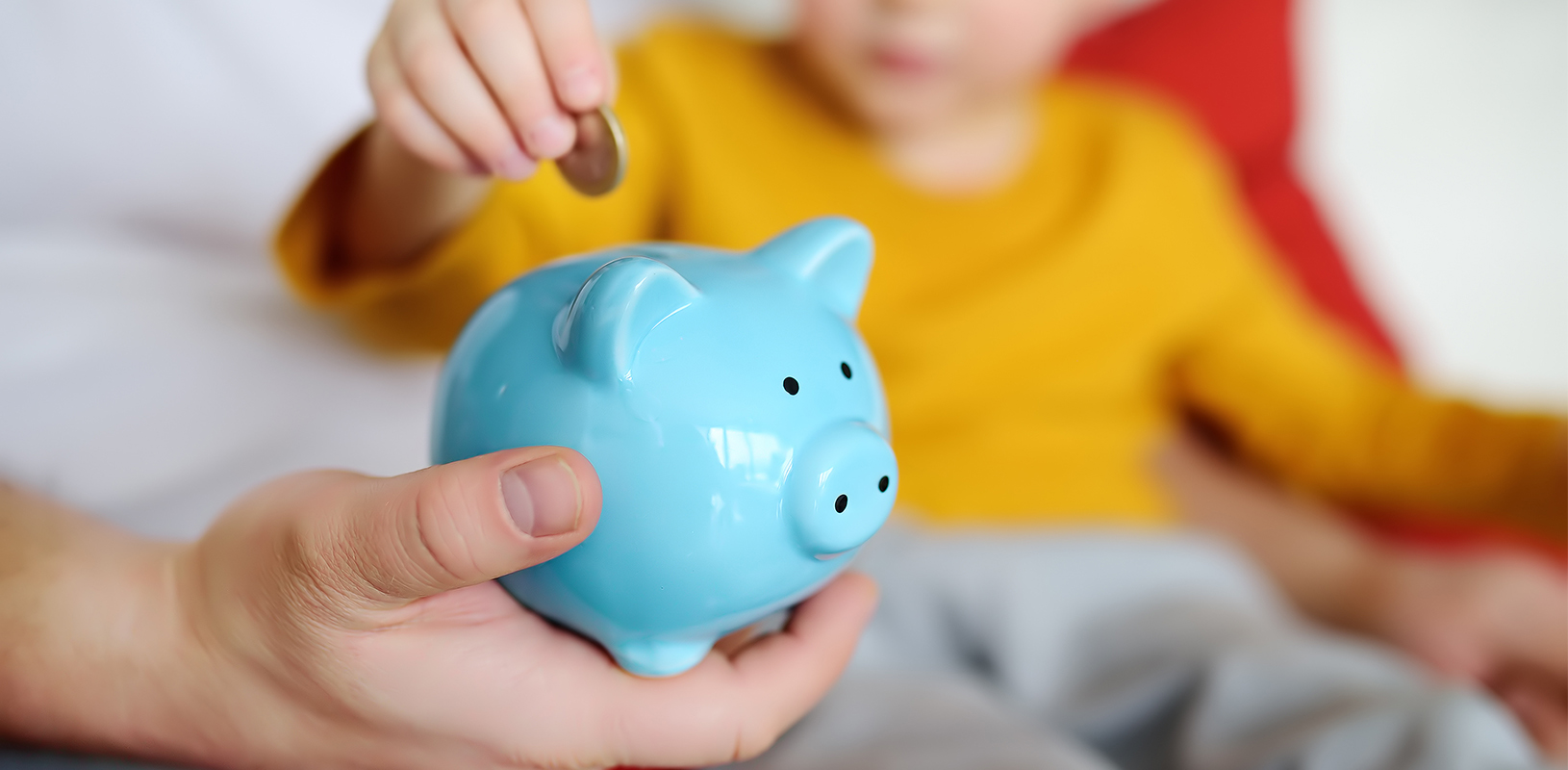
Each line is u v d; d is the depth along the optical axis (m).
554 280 0.37
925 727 0.53
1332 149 1.31
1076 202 0.98
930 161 0.95
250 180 0.80
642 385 0.33
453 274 0.64
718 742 0.38
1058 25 0.88
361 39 0.87
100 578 0.39
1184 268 1.00
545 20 0.41
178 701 0.38
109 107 0.74
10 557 0.40
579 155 0.42
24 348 0.64
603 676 0.37
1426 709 0.54
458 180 0.56
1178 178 1.04
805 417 0.34
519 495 0.29
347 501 0.31
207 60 0.78
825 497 0.33
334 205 0.60
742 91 0.91
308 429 0.65
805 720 0.54
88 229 0.77
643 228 0.85
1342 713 0.56
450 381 0.37
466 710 0.35
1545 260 1.32
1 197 0.73
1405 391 0.96
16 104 0.71
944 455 0.85
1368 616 0.84
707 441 0.33
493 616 0.35
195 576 0.37
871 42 0.82
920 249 0.91
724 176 0.87
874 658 0.69
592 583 0.34
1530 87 1.34
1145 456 1.02
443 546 0.29
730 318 0.35
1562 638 0.74
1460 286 1.31
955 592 0.71
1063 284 0.92
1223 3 1.23
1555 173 1.33
